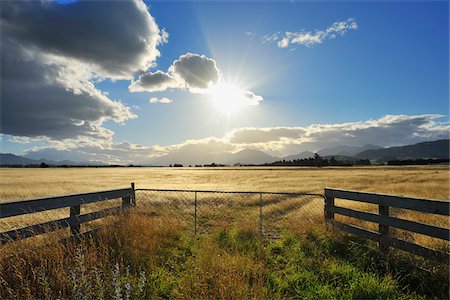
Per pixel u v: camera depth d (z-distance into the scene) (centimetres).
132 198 984
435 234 539
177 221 950
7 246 524
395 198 623
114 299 436
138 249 637
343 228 779
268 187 3256
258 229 925
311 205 1730
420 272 539
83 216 723
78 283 454
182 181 4903
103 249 584
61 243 569
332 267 579
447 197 1838
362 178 4762
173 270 596
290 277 548
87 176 6656
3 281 445
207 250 646
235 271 525
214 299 435
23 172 9025
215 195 2120
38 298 442
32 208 589
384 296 466
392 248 645
